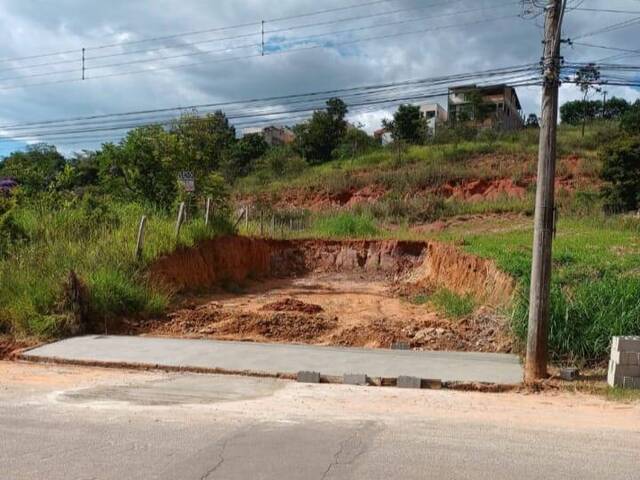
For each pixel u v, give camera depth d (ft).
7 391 27.84
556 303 35.70
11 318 42.01
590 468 18.47
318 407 25.62
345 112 224.53
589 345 34.63
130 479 17.01
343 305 64.08
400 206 130.21
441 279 72.43
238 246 82.58
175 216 76.89
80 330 43.24
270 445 19.98
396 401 27.17
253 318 49.01
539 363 31.50
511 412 25.53
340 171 172.14
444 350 39.99
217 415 23.80
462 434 21.77
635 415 25.48
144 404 25.53
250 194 165.27
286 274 91.71
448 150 171.32
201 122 93.50
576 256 51.13
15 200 62.69
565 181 135.44
